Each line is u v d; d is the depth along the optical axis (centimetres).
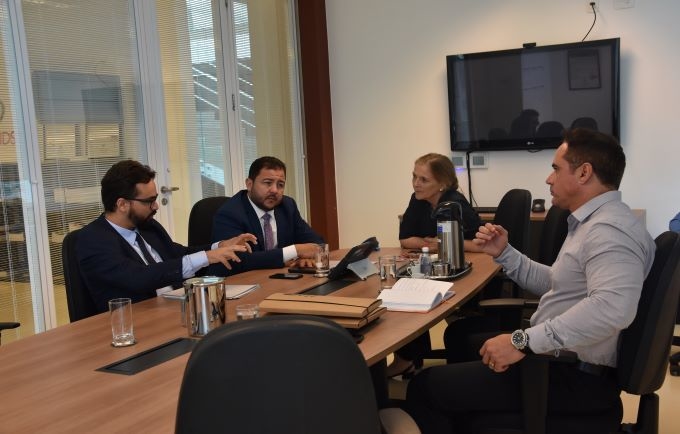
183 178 454
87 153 387
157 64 430
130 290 233
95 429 124
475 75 487
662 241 170
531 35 473
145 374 155
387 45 527
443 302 211
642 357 167
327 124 555
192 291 186
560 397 178
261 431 104
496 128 486
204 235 343
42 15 361
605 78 444
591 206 183
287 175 558
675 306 172
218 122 486
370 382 111
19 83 350
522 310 247
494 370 178
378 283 244
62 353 176
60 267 372
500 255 231
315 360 104
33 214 356
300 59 560
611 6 444
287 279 259
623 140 450
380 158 542
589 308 164
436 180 316
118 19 405
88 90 388
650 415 178
